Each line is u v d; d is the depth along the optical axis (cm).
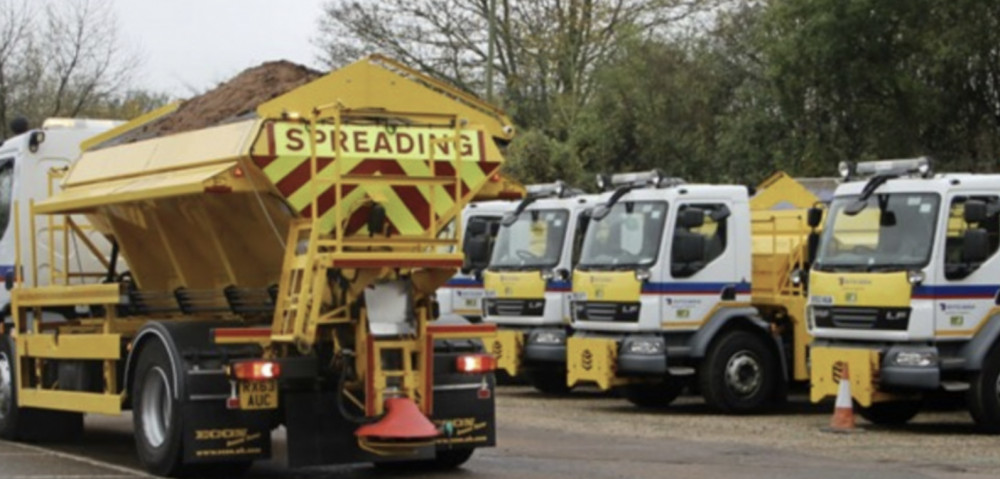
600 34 5056
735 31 4538
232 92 1675
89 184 1831
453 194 1619
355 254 1538
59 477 1642
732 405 2459
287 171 1534
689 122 4534
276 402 1585
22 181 2058
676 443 1975
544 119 5044
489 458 1811
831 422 2239
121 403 1741
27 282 2030
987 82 3609
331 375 1592
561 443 1983
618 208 2544
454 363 1661
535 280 2798
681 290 2450
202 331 1623
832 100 3666
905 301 2077
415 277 1587
